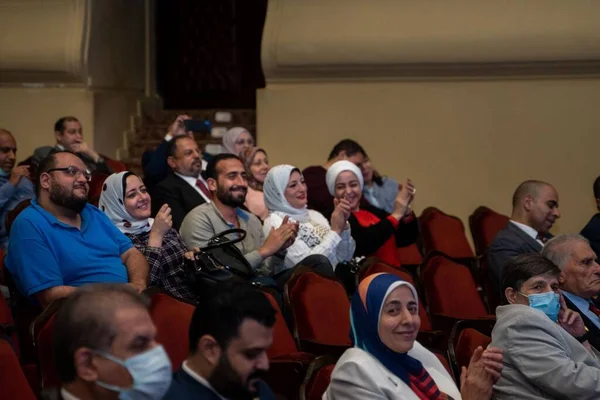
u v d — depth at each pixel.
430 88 9.62
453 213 9.63
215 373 2.75
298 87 9.90
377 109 9.72
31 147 10.52
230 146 8.73
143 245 5.11
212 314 2.75
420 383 3.68
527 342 4.03
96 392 2.43
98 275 4.64
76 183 4.62
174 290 5.04
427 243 7.89
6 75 10.52
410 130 9.67
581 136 9.35
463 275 6.18
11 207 6.71
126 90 11.48
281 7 9.94
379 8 9.66
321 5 9.84
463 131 9.58
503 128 9.49
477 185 9.57
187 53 12.09
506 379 4.07
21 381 3.49
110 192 5.21
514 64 9.36
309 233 5.81
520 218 6.41
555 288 4.29
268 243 5.29
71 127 8.41
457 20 9.45
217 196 5.64
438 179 9.64
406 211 6.45
